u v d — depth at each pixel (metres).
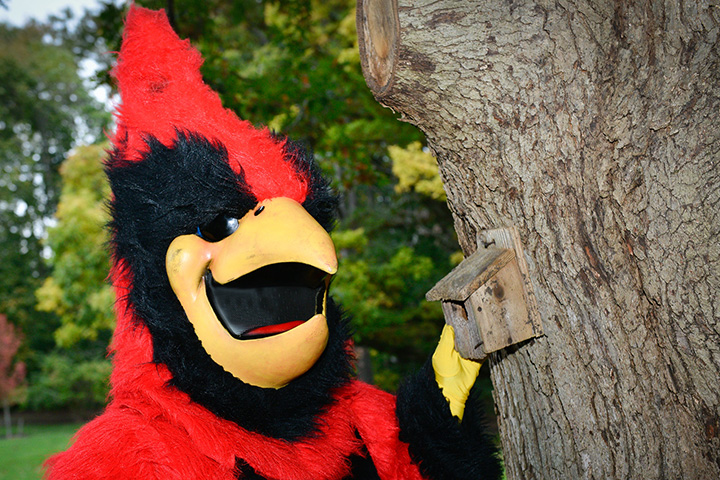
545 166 1.70
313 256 1.78
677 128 1.58
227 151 1.98
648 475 1.68
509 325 1.78
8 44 31.84
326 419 2.14
